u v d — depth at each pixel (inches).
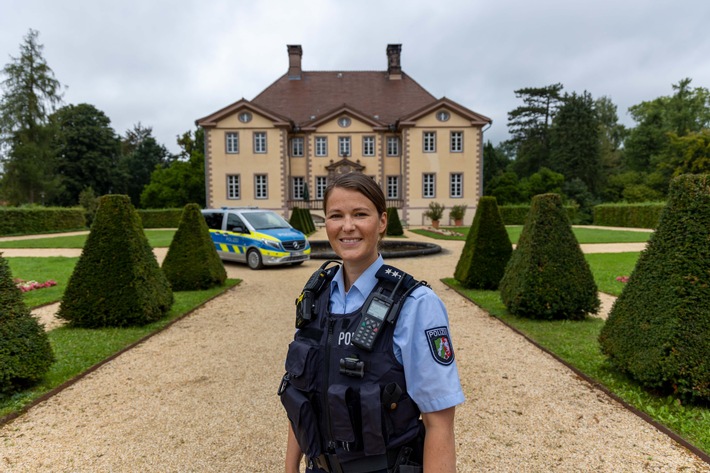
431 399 49.5
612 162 2207.2
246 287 384.5
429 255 585.6
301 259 505.7
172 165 1957.4
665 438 122.4
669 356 137.8
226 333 238.1
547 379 167.6
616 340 162.2
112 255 243.0
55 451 119.6
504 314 268.1
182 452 119.0
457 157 1412.4
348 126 1451.8
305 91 1611.7
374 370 50.6
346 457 52.6
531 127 2383.1
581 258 252.5
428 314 51.9
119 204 247.9
